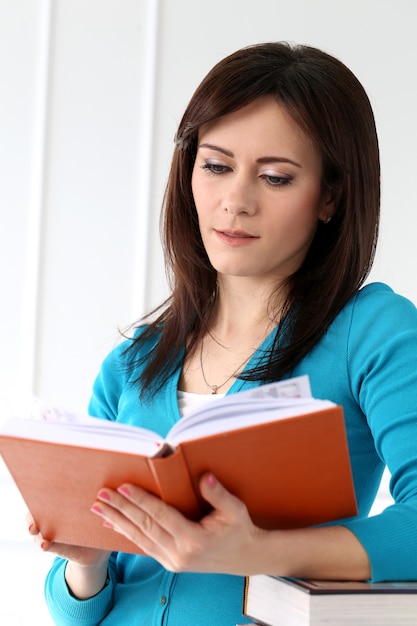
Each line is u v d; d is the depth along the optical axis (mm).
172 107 4094
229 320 1948
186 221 2018
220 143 1793
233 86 1773
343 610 1397
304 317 1832
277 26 4125
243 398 1377
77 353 4039
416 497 1587
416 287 4195
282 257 1824
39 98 4000
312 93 1776
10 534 3865
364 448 1807
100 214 4055
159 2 4074
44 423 1422
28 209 4004
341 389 1778
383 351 1724
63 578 1881
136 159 4074
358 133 1835
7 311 3994
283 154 1765
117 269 4062
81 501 1481
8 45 3998
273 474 1399
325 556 1470
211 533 1354
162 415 1887
